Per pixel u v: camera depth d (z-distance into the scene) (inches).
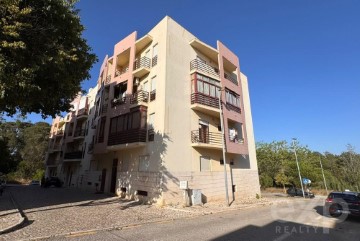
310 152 2413.9
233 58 1013.2
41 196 770.2
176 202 636.1
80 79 522.9
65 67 445.1
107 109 917.2
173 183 645.9
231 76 1037.2
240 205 699.4
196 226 386.3
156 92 734.5
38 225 351.3
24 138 2404.0
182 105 740.0
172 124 690.8
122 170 805.9
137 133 713.0
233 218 477.7
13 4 336.8
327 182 1953.7
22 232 308.7
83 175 1176.8
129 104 794.8
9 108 457.1
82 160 1240.2
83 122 1427.2
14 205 535.8
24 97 398.9
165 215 483.2
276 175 1774.1
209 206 647.8
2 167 1459.2
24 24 346.6
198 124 777.6
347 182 2182.6
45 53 393.7
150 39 834.2
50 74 425.1
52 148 1828.2
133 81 836.0
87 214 459.5
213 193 756.0
